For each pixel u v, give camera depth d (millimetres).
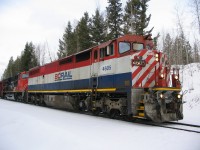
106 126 10211
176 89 11312
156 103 10789
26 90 28344
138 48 13258
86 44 37031
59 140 7691
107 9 34375
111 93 13461
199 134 8469
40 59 70125
